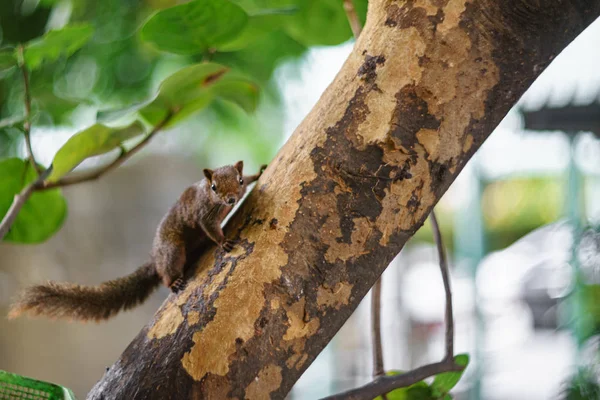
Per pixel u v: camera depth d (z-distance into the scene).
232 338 2.98
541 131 3.68
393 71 3.02
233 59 3.89
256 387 2.98
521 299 4.91
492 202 5.73
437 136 3.01
